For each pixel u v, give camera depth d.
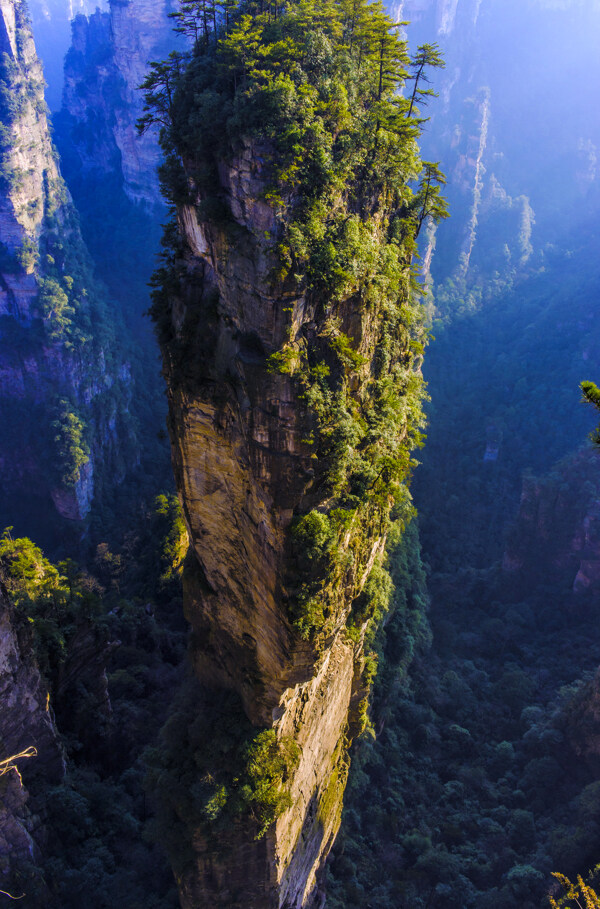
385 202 29.98
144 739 45.28
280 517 26.30
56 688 40.53
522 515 82.81
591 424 96.81
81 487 98.69
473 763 58.72
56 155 124.88
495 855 50.16
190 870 31.86
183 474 31.27
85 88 169.75
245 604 30.92
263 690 30.72
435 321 123.75
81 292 113.50
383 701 55.22
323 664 32.66
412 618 65.44
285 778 31.59
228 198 25.22
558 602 78.69
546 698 66.19
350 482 27.92
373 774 54.72
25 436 101.19
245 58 25.20
